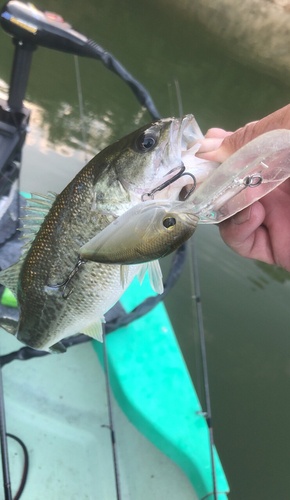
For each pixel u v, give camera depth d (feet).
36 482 1.69
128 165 1.08
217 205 0.84
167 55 4.64
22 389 1.92
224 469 2.00
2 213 1.89
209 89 4.50
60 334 1.23
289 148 0.80
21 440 1.78
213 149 1.09
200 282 2.70
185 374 1.85
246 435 2.17
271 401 2.33
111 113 3.57
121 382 1.81
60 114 3.36
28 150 2.92
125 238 0.80
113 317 1.93
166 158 1.07
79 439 1.84
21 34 1.58
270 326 2.66
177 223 0.80
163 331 1.96
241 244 1.32
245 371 2.43
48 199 1.16
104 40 4.42
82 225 1.08
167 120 1.11
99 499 1.70
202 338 1.72
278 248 1.30
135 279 2.10
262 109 4.56
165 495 1.70
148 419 1.72
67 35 1.63
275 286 2.83
